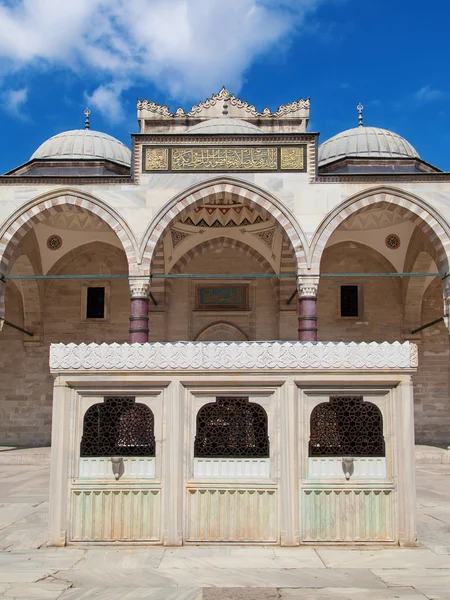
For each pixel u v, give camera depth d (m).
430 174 18.41
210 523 7.05
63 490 7.10
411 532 7.03
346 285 24.27
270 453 7.11
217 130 20.77
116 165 21.67
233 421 7.25
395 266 23.73
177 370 7.13
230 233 23.78
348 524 7.05
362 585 5.78
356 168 20.86
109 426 7.27
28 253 21.89
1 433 23.34
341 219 18.36
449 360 23.72
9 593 5.59
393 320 23.98
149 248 18.33
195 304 24.27
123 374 7.16
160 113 24.61
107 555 6.67
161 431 7.18
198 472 7.15
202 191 18.55
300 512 7.06
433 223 18.41
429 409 23.50
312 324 17.98
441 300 23.97
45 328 23.84
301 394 7.20
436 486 13.59
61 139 23.61
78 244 23.47
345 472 7.10
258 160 18.61
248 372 7.13
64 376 7.22
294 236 18.30
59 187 18.55
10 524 9.05
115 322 23.88
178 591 5.62
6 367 23.66
